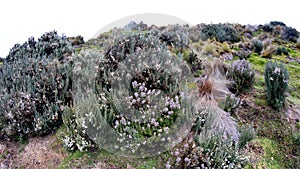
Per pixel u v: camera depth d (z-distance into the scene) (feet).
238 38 30.37
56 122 14.02
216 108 13.96
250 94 17.07
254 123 14.84
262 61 23.30
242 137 12.51
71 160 11.96
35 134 14.08
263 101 16.42
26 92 14.64
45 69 16.38
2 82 16.37
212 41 27.48
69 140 12.30
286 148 13.82
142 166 11.28
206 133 11.59
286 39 34.04
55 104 14.39
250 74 17.33
